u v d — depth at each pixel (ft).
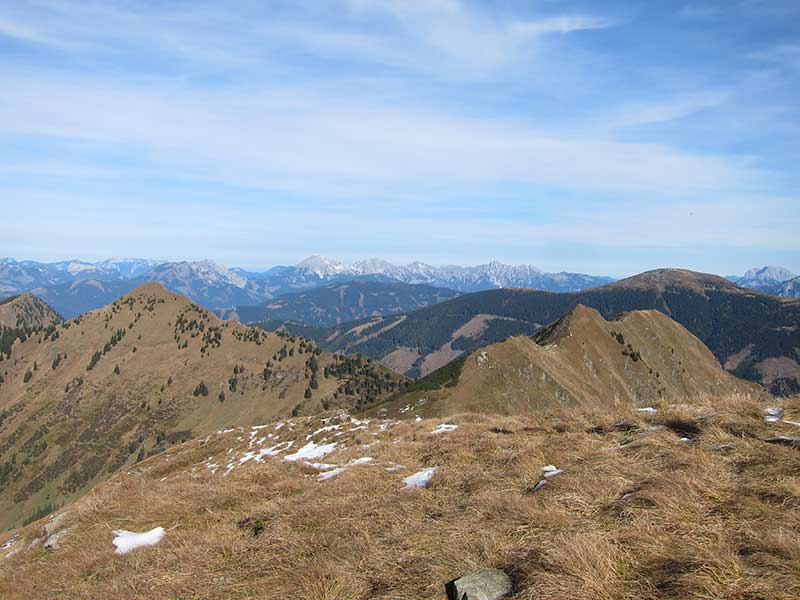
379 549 27.86
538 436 50.06
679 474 29.84
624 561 21.88
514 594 20.84
